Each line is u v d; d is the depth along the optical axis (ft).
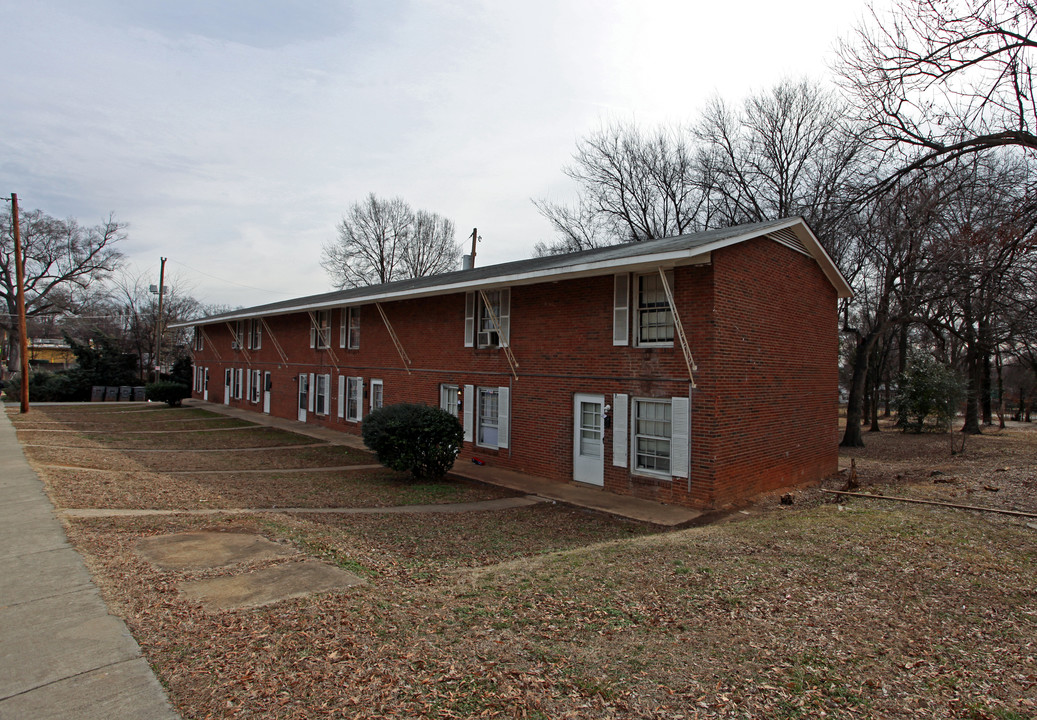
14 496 31.01
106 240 170.09
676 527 32.96
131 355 138.41
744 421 40.09
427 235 175.63
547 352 47.37
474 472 49.26
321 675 12.91
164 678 12.82
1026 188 34.71
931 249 46.26
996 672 13.94
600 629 15.65
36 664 13.42
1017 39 32.91
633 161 111.14
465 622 15.97
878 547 23.90
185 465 48.39
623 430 41.65
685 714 11.75
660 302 40.57
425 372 60.85
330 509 34.22
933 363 95.66
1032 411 152.46
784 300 45.16
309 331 83.71
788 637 15.47
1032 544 24.75
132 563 20.72
